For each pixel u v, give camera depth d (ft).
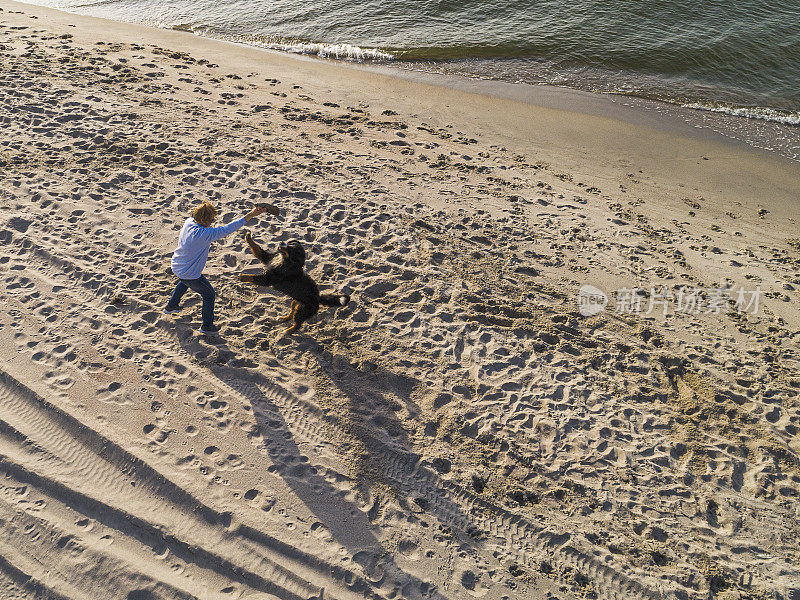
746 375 23.08
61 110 35.06
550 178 37.63
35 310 21.03
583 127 45.39
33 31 53.31
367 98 46.98
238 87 44.86
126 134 33.55
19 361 19.08
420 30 61.67
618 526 16.96
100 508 15.61
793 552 16.81
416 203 31.42
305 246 26.27
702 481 18.60
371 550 15.42
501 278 26.71
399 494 16.88
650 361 23.25
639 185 38.19
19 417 17.52
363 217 29.07
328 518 15.97
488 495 17.26
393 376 20.48
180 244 18.83
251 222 27.32
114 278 22.89
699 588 15.64
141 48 51.47
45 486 15.94
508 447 18.70
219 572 14.69
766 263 30.83
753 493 18.39
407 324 22.88
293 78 49.52
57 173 28.84
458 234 29.32
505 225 31.01
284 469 17.01
